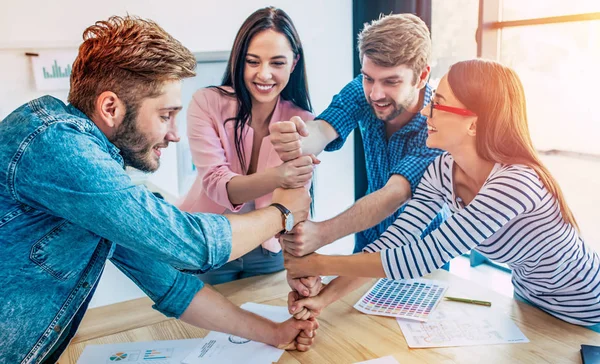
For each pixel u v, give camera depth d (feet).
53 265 3.42
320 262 4.67
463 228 4.16
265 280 5.71
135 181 8.41
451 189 4.79
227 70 6.35
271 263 6.25
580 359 3.95
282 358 4.19
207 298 4.39
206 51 8.71
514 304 4.90
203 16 8.62
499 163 4.25
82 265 3.60
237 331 4.39
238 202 5.81
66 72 8.02
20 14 7.60
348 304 5.05
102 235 3.31
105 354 4.27
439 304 4.95
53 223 3.36
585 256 4.52
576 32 7.75
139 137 3.54
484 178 4.43
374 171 6.44
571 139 8.23
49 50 7.85
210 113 6.31
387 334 4.46
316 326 4.48
